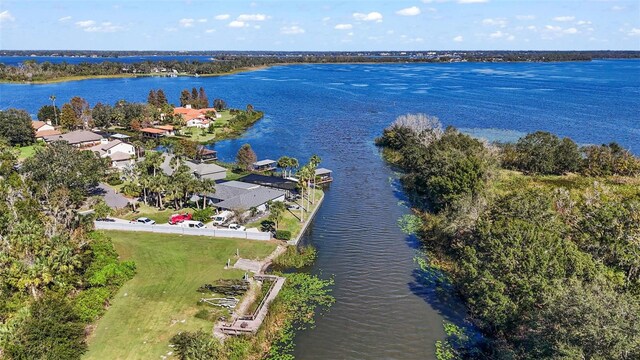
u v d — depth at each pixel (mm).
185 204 90188
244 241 73438
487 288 48594
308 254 70562
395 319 54844
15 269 49250
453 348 49688
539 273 47125
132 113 173000
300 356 48156
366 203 94062
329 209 90562
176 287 58781
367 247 73938
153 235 75188
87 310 50719
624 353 35219
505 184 99562
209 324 51375
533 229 52219
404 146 131875
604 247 54781
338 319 54688
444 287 62062
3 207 70188
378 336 51656
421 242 75875
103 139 139500
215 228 76750
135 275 61625
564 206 72688
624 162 113125
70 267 53500
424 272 66125
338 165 122500
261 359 47656
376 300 58750
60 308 46000
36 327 42156
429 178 90375
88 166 93188
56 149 95438
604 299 38312
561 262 48094
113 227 77562
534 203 61969
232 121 175500
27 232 55219
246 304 56281
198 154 124562
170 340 48188
